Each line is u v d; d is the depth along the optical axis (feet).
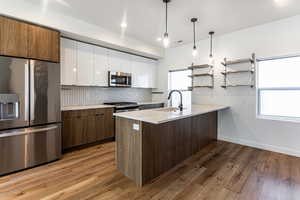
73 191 6.07
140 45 13.61
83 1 7.70
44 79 8.28
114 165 8.25
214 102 12.68
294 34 9.06
